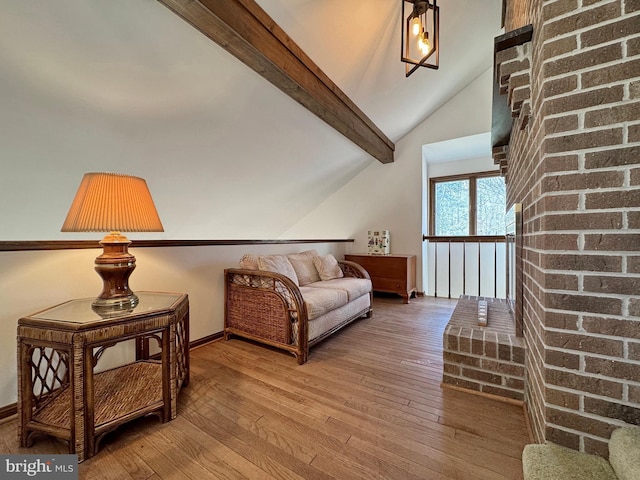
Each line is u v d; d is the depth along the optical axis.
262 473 1.12
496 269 4.39
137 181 1.51
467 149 4.45
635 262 0.92
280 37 1.93
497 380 1.66
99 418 1.30
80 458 1.18
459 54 3.21
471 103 3.98
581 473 0.90
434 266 4.88
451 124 4.12
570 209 1.01
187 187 2.78
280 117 2.64
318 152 3.54
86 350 1.20
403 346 2.44
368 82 2.90
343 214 5.04
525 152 1.51
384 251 4.40
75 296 1.73
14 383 1.50
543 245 1.07
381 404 1.59
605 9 0.95
